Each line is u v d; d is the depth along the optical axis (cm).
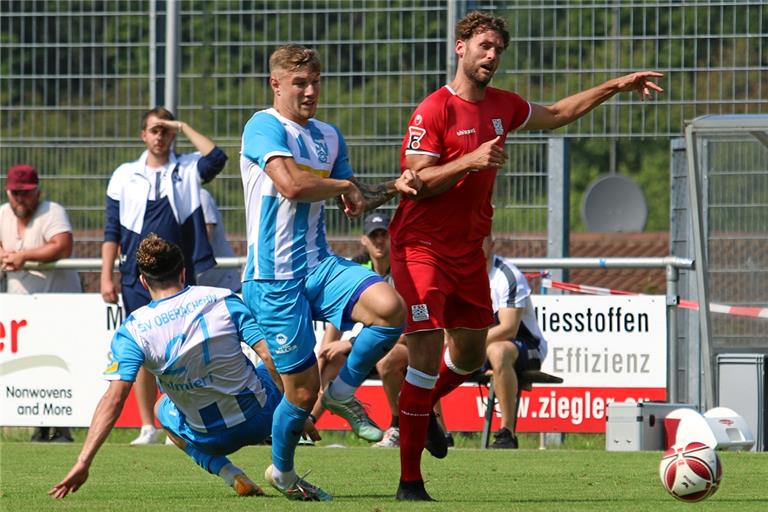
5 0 4278
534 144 4038
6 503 2041
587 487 2333
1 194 4284
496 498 2119
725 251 3903
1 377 3959
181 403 2139
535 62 4097
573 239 8438
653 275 6372
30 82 4275
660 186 15075
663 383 3681
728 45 4050
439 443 2444
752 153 3881
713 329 3881
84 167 4253
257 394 2152
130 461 2973
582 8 4084
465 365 2369
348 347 3469
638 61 4081
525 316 3519
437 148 2133
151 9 4219
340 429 3781
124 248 3647
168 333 2070
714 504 1988
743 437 3197
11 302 3950
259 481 2497
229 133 4219
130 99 4238
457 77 2172
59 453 3212
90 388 3903
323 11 4153
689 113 4062
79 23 4253
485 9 4097
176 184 3644
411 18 4116
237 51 4209
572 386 3716
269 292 2055
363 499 2108
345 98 4150
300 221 2059
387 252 3688
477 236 2205
